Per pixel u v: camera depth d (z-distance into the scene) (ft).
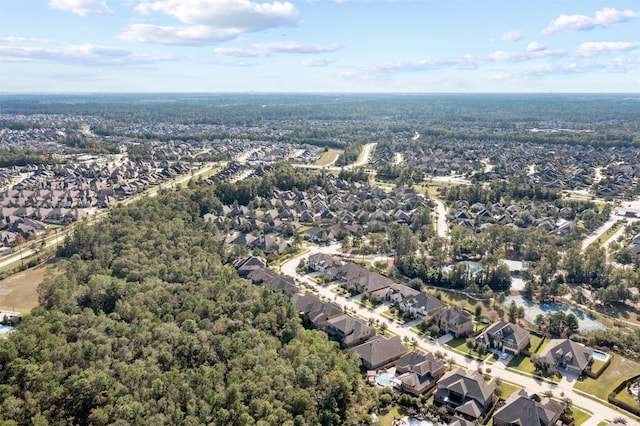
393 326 538.88
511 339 481.05
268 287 603.26
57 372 368.48
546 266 654.53
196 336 433.07
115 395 352.08
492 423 377.30
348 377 406.21
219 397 351.87
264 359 407.23
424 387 417.08
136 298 502.38
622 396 404.57
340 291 629.92
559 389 419.33
